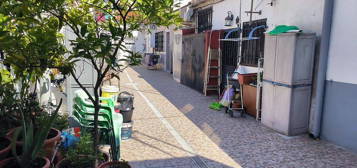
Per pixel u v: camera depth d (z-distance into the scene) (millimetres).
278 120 5363
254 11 7207
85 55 1887
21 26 1996
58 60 2322
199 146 4609
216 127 5688
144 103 7922
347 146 4594
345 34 4555
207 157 4168
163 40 17156
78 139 3391
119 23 2457
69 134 3557
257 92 6133
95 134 2541
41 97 4465
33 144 2238
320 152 4434
